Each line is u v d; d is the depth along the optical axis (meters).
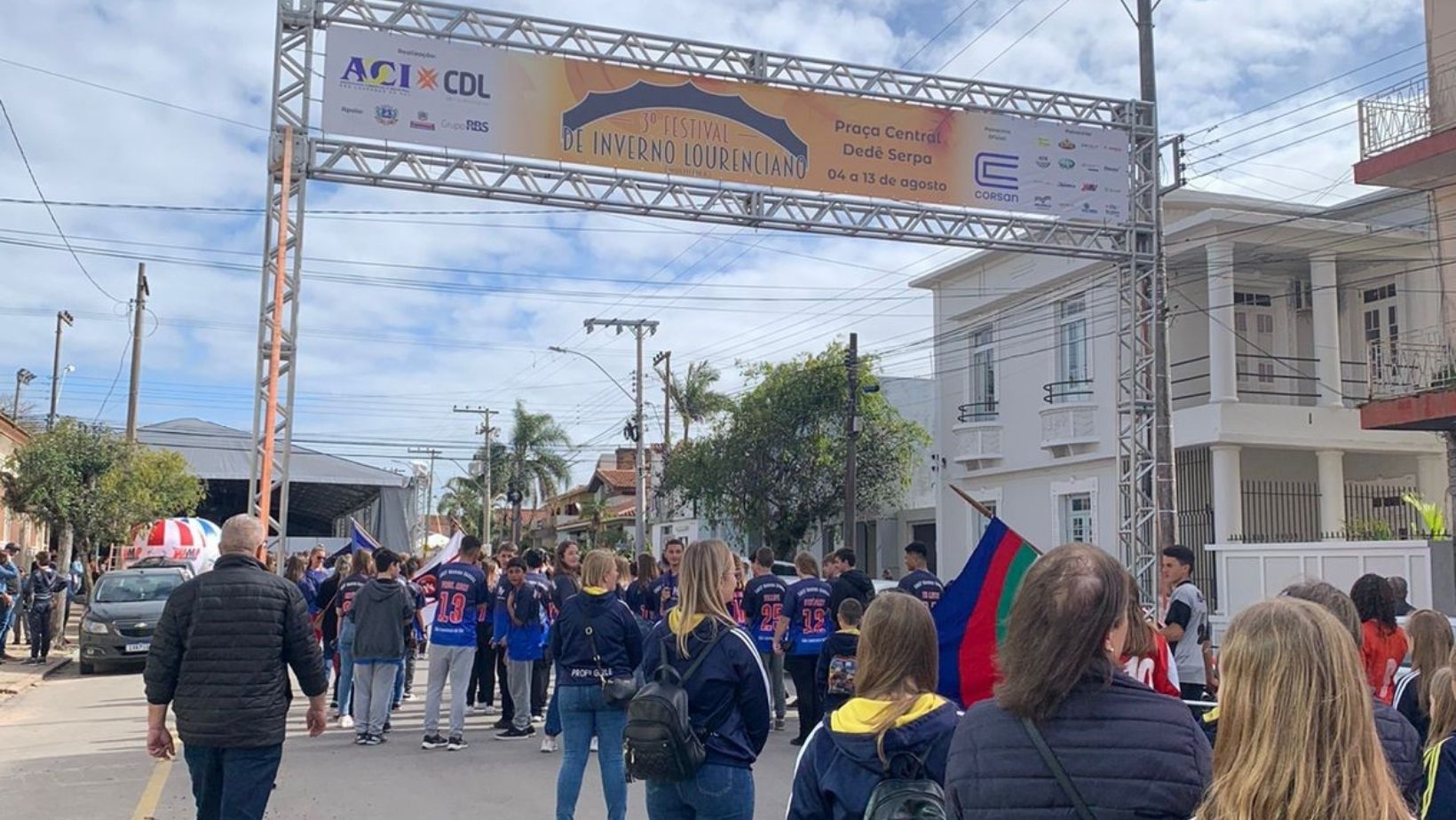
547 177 14.66
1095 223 16.97
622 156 14.65
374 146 14.13
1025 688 2.66
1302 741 2.30
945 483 29.31
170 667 5.79
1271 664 2.36
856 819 3.49
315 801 8.89
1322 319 21.98
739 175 15.08
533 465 62.88
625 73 14.73
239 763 5.73
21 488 24.56
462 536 11.62
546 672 12.72
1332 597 4.23
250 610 5.78
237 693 5.70
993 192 16.22
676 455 35.25
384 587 11.59
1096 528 24.20
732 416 32.53
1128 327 18.77
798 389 30.94
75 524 24.89
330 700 14.91
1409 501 19.05
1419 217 21.19
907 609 3.72
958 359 28.94
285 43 13.97
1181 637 8.60
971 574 6.06
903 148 15.81
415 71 14.05
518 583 11.80
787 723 12.91
